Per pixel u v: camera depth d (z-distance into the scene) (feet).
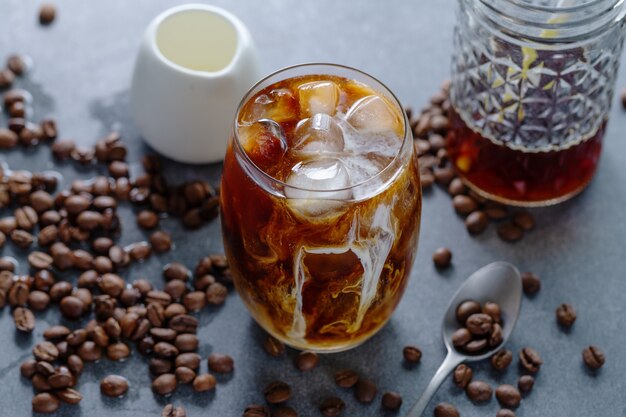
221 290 2.17
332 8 2.57
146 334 2.12
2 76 2.43
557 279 2.21
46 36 2.52
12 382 2.08
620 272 2.22
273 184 1.80
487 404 2.07
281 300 1.94
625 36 2.19
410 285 2.21
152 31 2.24
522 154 2.20
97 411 2.06
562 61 2.11
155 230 2.27
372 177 1.79
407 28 2.55
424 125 2.35
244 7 2.57
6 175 2.32
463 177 2.31
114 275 2.17
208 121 2.24
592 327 2.15
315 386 2.09
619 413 2.06
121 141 2.38
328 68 1.96
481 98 2.21
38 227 2.26
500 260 2.23
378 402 2.08
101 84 2.46
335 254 1.85
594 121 2.21
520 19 2.05
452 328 2.14
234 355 2.12
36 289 2.17
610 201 2.30
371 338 2.14
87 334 2.11
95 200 2.25
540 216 2.28
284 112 1.92
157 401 2.07
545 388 2.09
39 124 2.39
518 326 2.15
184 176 2.33
